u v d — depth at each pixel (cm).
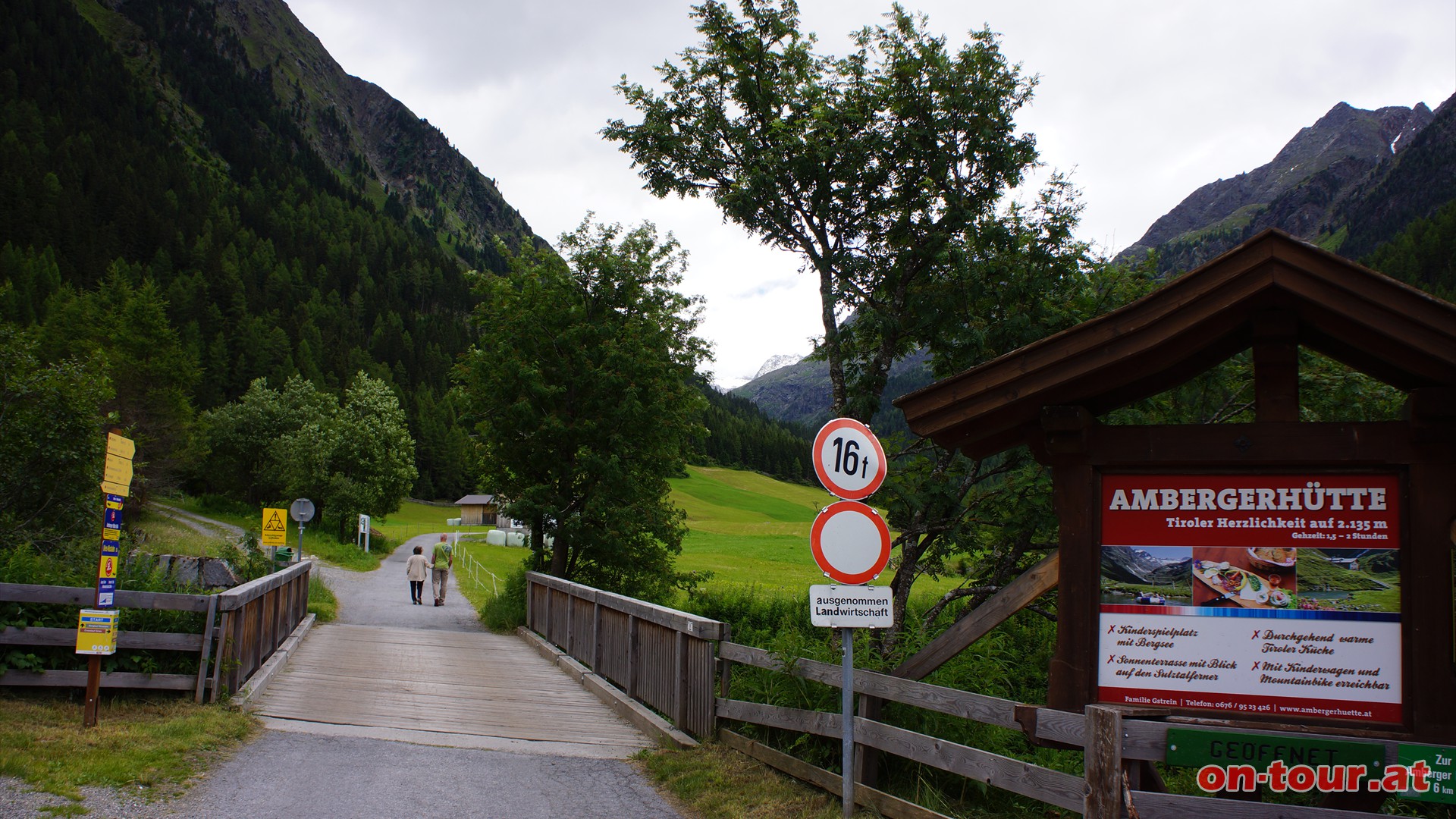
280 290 15862
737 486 15812
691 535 7369
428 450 12562
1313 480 448
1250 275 439
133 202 15488
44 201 14100
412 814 583
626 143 1242
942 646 581
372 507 5856
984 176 1155
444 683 1093
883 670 754
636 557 2084
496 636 1828
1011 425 511
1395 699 429
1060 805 459
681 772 711
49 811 512
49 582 819
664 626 897
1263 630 450
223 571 1377
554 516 2008
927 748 553
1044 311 1106
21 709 727
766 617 1770
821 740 699
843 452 602
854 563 592
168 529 4241
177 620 838
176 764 632
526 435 1998
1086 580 475
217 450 7544
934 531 1120
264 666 1036
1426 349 407
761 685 753
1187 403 1139
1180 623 462
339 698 942
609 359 1975
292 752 707
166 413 6169
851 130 1173
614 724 920
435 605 2625
